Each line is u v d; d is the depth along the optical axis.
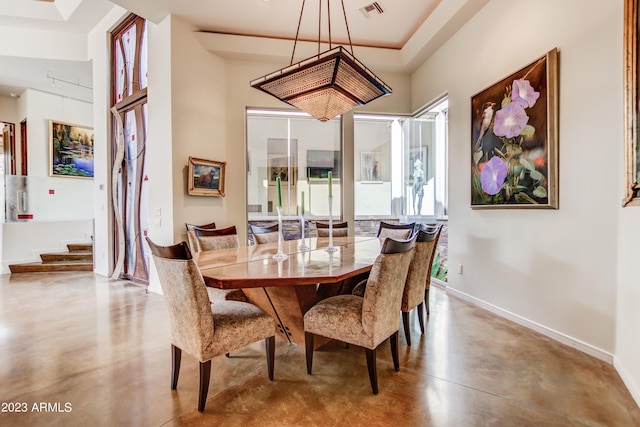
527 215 2.81
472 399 1.81
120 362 2.27
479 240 3.45
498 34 3.12
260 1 3.62
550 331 2.61
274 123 5.59
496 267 3.20
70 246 6.11
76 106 7.06
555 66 2.50
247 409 1.74
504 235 3.09
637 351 1.82
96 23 5.11
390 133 5.80
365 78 2.58
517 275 2.94
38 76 5.96
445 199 4.74
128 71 4.76
